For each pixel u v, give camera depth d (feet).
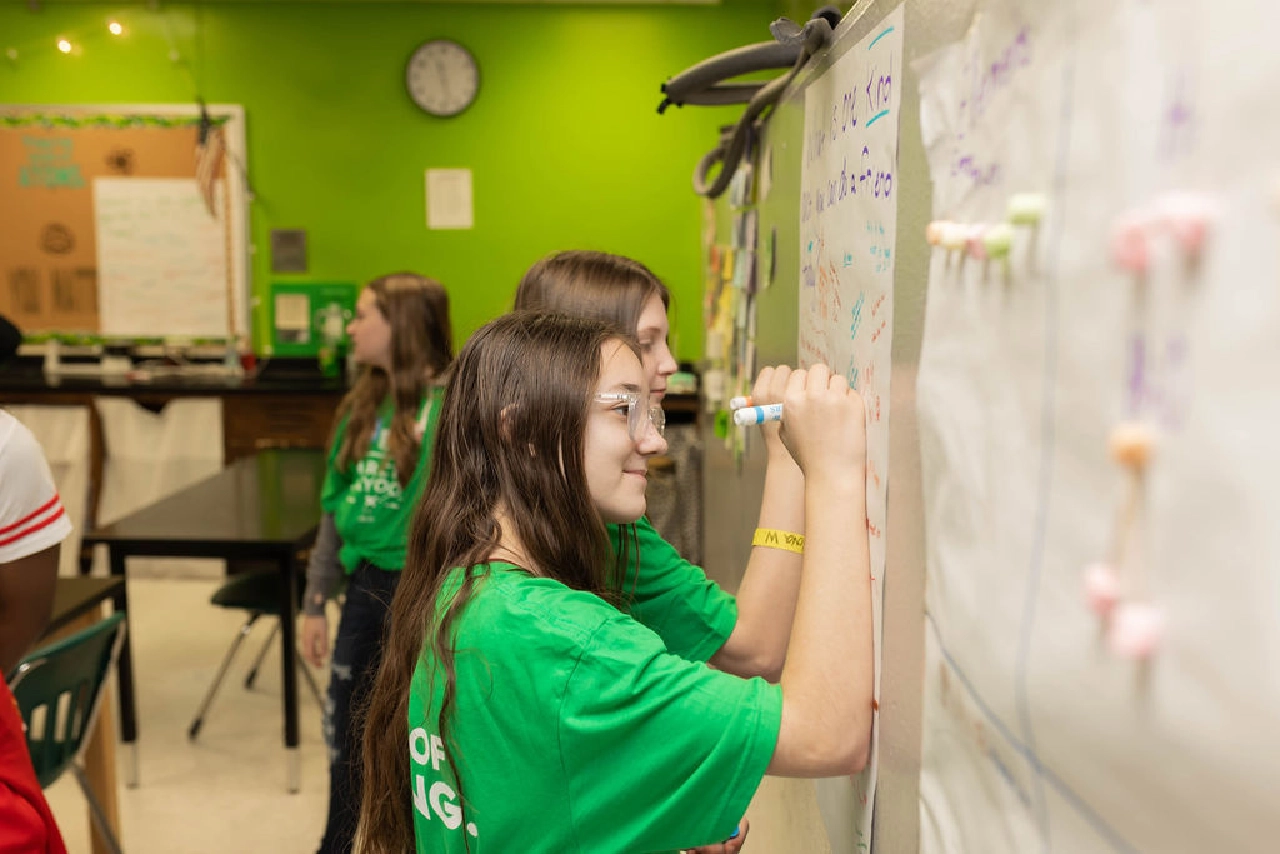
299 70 17.53
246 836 9.33
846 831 3.32
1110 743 1.42
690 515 11.30
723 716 2.61
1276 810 1.07
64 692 6.90
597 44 17.49
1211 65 1.17
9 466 5.29
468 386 3.20
